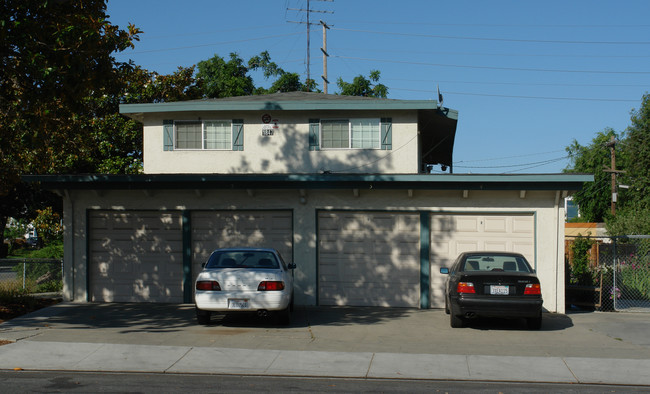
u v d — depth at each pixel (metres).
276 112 18.38
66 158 22.89
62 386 7.89
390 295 15.44
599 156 55.41
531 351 10.19
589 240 16.61
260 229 15.75
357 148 18.11
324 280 15.61
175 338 11.04
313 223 15.55
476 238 15.22
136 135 24.62
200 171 18.50
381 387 8.02
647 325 12.93
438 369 8.98
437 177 14.63
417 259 15.41
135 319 13.21
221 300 11.85
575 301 16.02
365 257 15.55
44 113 13.48
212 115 18.58
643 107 36.56
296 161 18.22
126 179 15.20
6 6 12.08
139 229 15.98
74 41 12.02
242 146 18.42
